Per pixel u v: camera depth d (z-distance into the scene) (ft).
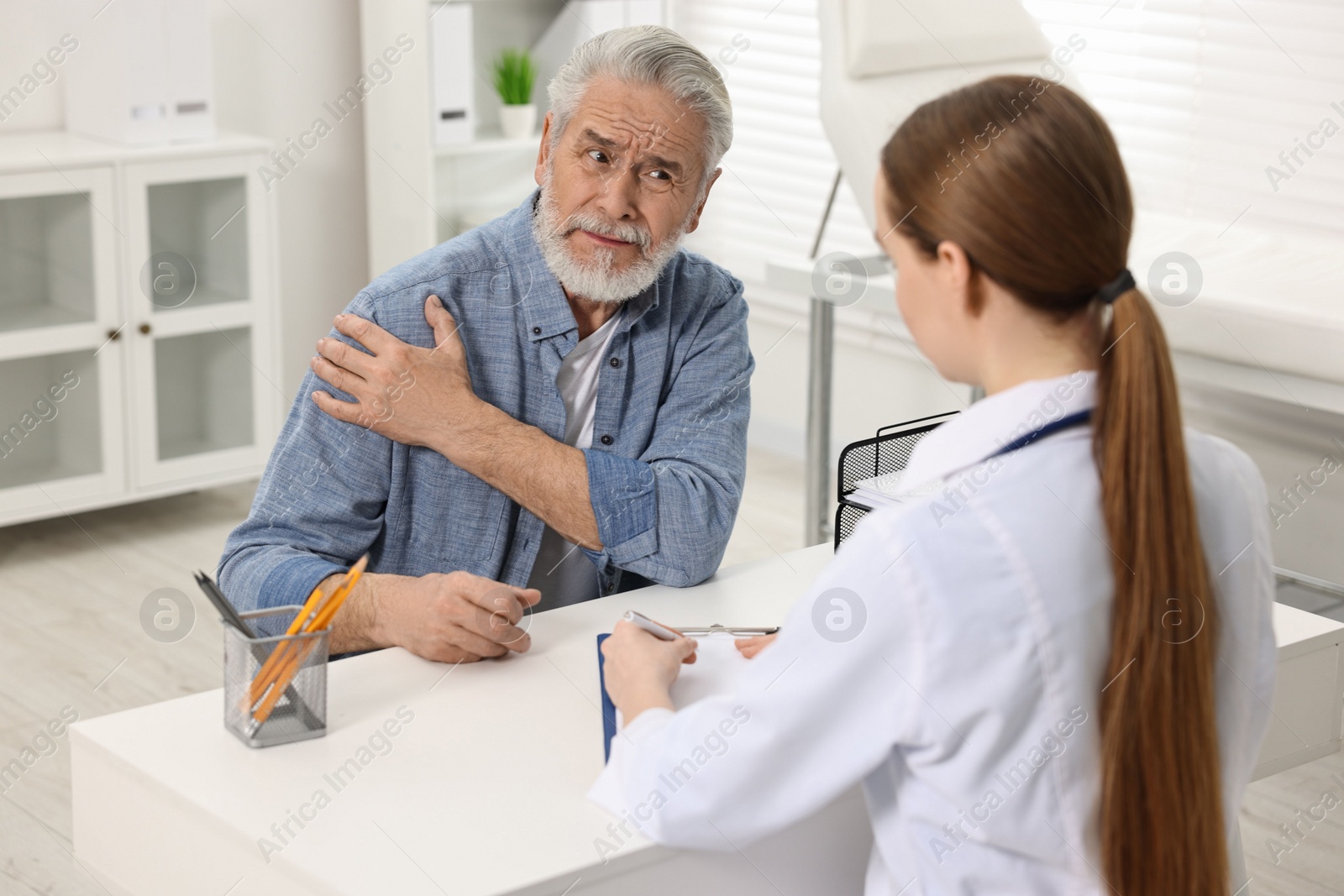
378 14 11.50
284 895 3.09
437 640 4.05
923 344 3.05
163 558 10.05
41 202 9.64
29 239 9.66
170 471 10.55
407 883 2.96
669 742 3.12
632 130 4.47
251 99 11.46
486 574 4.81
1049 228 2.78
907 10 8.77
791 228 12.46
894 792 3.11
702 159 4.65
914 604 2.77
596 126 4.49
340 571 4.37
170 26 10.04
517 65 12.02
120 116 9.96
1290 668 4.22
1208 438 3.17
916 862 3.05
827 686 2.86
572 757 3.55
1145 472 2.79
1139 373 2.81
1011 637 2.77
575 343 4.83
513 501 4.80
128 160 9.86
